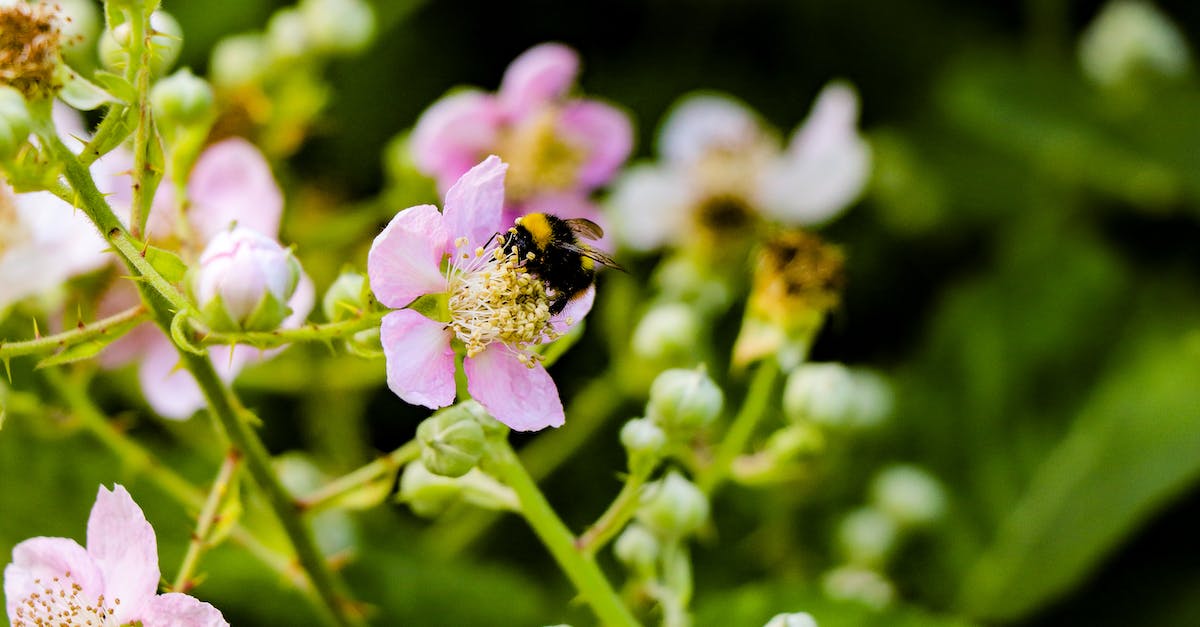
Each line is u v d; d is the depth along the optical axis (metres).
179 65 0.59
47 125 0.44
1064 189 0.60
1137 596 0.55
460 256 0.46
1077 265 0.58
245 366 0.51
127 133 0.44
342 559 0.48
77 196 0.44
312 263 0.56
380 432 0.57
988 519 0.56
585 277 0.48
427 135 0.55
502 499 0.47
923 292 0.60
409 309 0.45
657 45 0.64
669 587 0.48
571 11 0.62
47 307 0.50
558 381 0.58
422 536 0.54
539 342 0.46
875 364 0.59
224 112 0.54
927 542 0.56
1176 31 0.61
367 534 0.53
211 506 0.46
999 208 0.61
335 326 0.45
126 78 0.45
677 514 0.48
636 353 0.54
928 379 0.58
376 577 0.52
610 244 0.57
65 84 0.44
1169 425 0.56
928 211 0.61
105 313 0.51
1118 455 0.56
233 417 0.46
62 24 0.45
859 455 0.57
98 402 0.54
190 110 0.47
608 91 0.63
